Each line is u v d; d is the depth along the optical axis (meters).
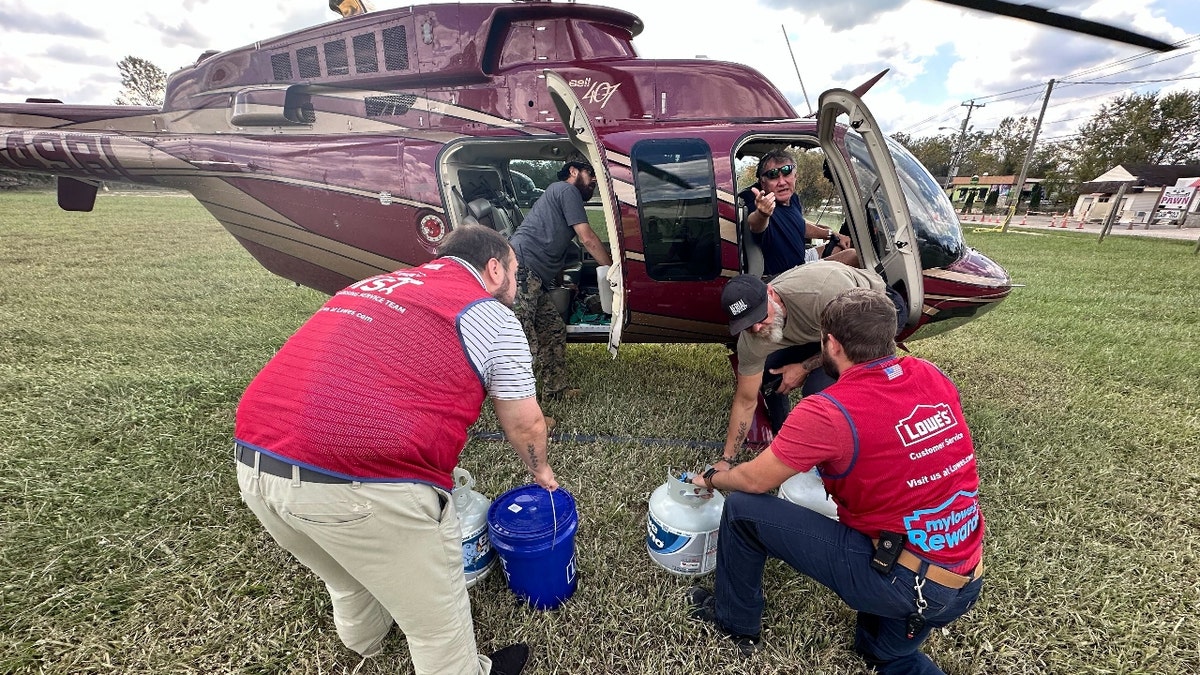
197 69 3.55
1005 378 3.99
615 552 2.15
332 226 3.17
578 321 3.58
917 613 1.36
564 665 1.67
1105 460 2.85
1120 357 4.34
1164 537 2.31
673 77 3.02
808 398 1.41
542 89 3.02
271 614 1.82
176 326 4.63
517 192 5.90
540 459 1.49
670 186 2.76
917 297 2.29
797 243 3.01
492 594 1.91
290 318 4.97
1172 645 1.78
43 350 3.96
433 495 1.27
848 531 1.45
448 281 1.33
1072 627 1.84
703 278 2.89
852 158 2.84
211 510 2.29
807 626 1.80
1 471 2.48
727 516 1.60
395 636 1.74
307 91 3.26
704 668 1.67
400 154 3.00
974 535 1.36
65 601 1.83
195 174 3.15
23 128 3.43
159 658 1.67
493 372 1.31
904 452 1.28
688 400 3.51
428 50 3.09
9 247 8.34
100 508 2.26
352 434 1.12
